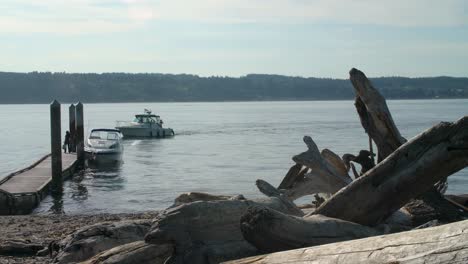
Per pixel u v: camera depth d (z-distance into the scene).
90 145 44.78
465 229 5.41
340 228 8.04
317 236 7.72
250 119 126.69
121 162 45.06
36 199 25.02
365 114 12.55
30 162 47.59
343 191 8.72
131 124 73.81
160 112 185.00
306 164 12.57
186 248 7.84
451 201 10.96
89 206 26.02
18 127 105.50
